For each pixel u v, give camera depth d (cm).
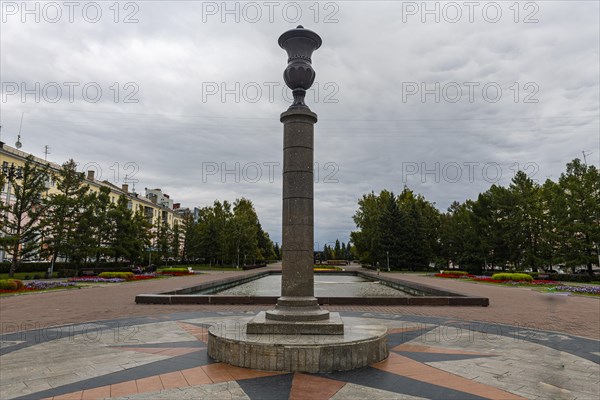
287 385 598
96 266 4425
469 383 618
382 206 6312
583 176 3675
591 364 746
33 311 1473
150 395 557
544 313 1469
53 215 3362
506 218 4484
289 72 830
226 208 6625
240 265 6619
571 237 3584
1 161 3856
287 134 830
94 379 629
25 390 580
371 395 561
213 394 561
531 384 618
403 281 2902
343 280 3850
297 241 802
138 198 7069
